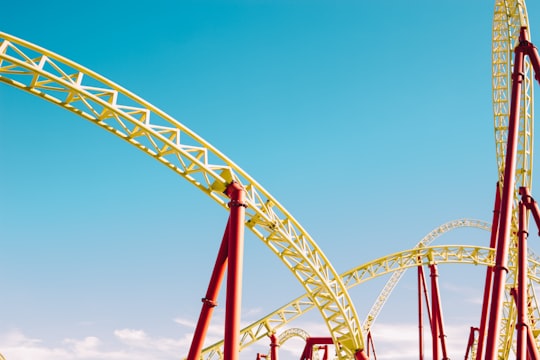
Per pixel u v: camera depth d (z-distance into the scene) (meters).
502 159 44.00
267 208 35.53
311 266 37.94
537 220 32.38
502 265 28.19
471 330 57.88
